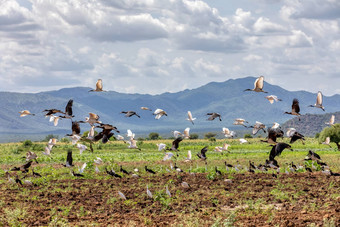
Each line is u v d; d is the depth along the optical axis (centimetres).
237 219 1758
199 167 3747
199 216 1867
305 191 2416
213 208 2028
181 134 2223
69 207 2116
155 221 1808
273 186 2602
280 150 1627
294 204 2055
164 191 2483
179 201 2211
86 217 1909
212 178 3003
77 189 2666
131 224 1745
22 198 2377
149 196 2225
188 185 2578
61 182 2980
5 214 1925
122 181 2969
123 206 2128
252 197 2270
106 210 2062
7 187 2795
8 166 4409
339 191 2370
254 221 1714
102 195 2434
